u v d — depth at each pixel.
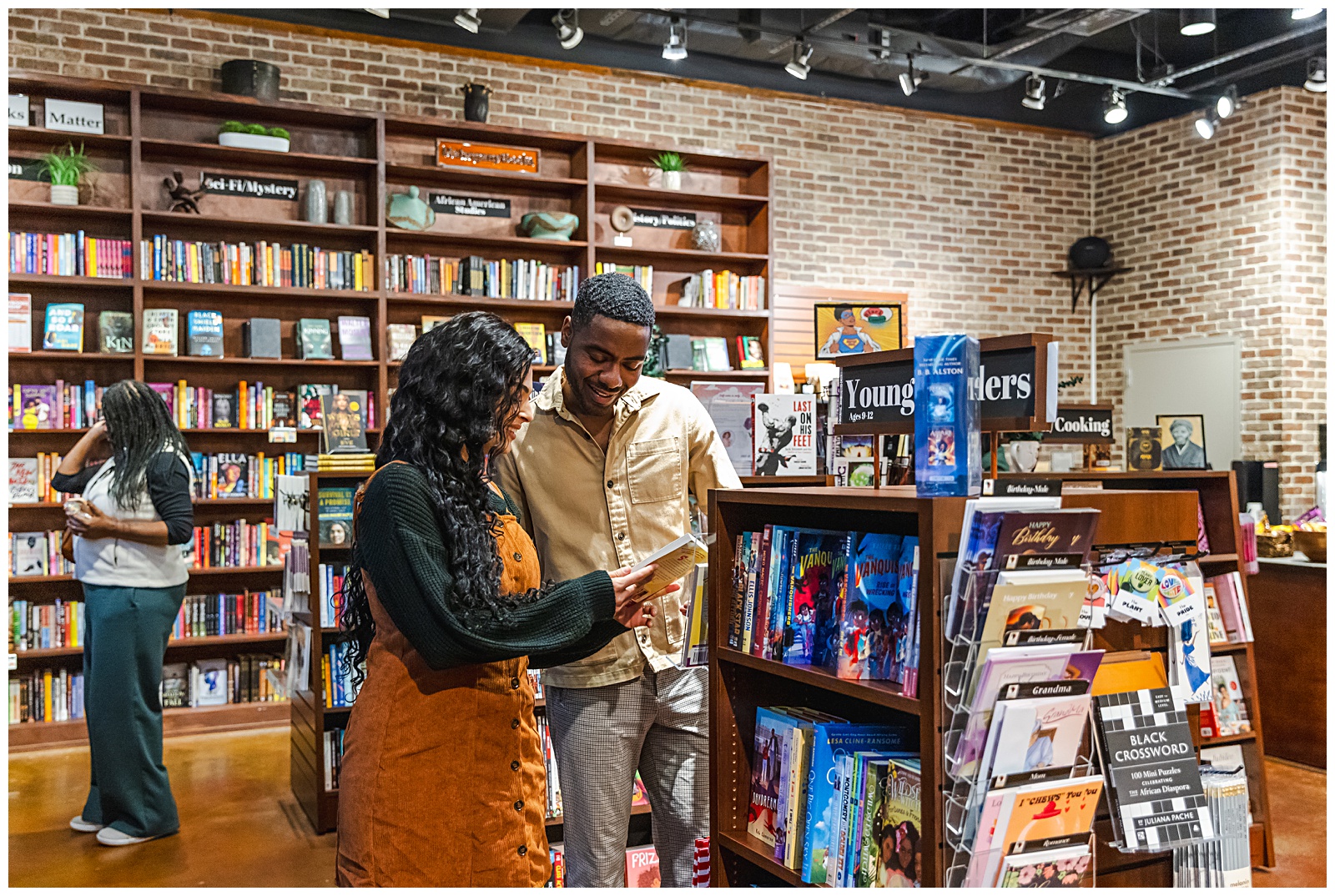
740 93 7.93
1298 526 5.15
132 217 5.95
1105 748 1.87
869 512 2.16
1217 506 4.00
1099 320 9.30
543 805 1.87
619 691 2.40
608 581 1.80
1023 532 1.70
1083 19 6.85
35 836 4.11
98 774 4.10
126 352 5.94
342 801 1.69
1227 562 3.96
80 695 5.71
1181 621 2.38
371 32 6.73
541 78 7.29
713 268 7.68
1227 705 3.82
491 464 1.86
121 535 3.87
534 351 1.79
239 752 5.43
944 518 1.70
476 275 6.73
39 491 5.81
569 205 7.28
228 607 6.10
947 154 8.72
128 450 3.84
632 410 2.44
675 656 2.46
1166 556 2.10
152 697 4.05
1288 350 7.82
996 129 8.92
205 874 3.68
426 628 1.59
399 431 1.70
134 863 3.80
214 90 6.37
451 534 1.64
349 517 4.24
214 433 6.30
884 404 2.10
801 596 2.09
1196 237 8.46
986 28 7.72
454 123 6.62
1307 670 5.00
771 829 2.20
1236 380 8.16
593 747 2.39
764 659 2.15
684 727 2.46
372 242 6.62
